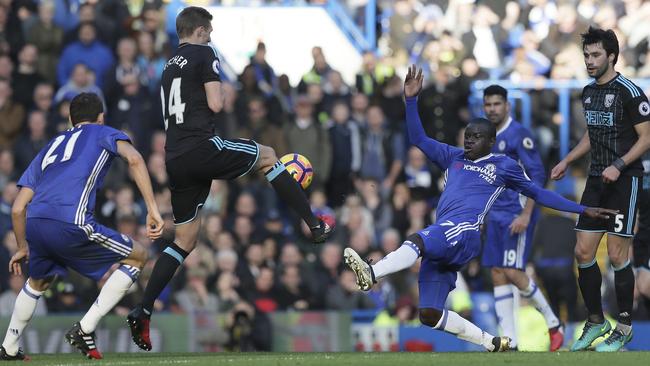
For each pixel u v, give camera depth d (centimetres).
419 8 5781
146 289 2806
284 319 4278
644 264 3519
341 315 4300
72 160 2700
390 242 4788
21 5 5322
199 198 2833
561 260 4428
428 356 2614
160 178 4853
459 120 5288
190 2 5709
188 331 4181
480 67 5434
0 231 4588
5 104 5094
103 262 2733
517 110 5425
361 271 2644
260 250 4622
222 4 5759
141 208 4797
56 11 5328
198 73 2758
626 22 5725
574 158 3156
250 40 5766
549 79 5534
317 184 5072
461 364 2362
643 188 3117
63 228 2667
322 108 5234
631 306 3052
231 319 4231
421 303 2830
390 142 5206
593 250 3031
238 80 5244
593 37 2972
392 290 4647
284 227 4888
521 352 2783
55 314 4088
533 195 2814
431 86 5294
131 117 5056
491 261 3491
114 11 5369
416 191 5009
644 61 5678
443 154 2911
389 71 5534
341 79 5331
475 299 4338
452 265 2808
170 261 2823
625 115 2964
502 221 3453
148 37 5209
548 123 5397
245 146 2812
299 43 5788
